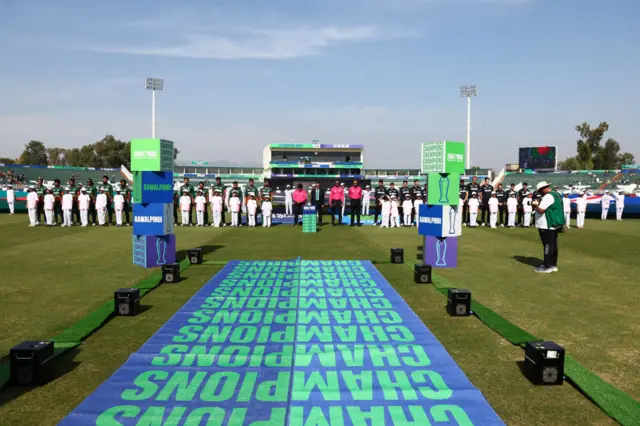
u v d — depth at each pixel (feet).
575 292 25.40
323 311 21.29
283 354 15.90
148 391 13.08
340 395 12.89
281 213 83.51
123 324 19.57
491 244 45.60
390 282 27.94
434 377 14.12
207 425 11.31
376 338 17.63
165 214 32.40
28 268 31.48
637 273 30.76
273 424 11.37
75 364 15.35
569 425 11.66
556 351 13.82
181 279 28.50
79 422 11.45
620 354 16.43
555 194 30.71
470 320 20.40
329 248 42.39
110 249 40.27
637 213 83.05
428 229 33.24
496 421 11.62
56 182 63.87
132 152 32.27
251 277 28.76
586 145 235.20
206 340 17.26
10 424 11.57
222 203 65.41
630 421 11.64
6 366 14.73
